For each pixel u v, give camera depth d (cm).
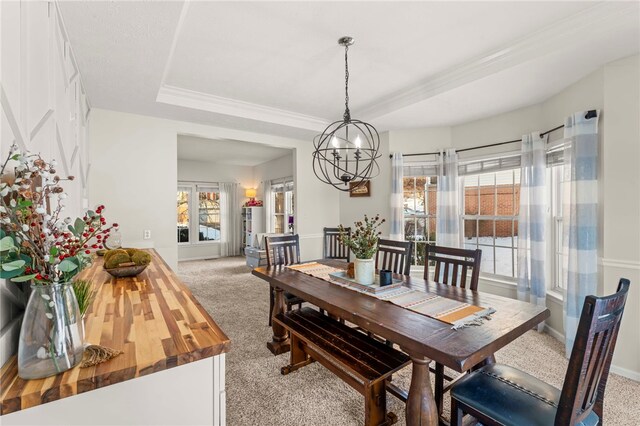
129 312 126
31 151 119
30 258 81
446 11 198
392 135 438
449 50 247
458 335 133
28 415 74
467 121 389
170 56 238
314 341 196
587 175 242
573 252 250
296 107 386
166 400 90
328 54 253
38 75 130
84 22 188
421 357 130
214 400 97
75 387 77
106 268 182
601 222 238
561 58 228
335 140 229
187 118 381
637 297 221
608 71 235
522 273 328
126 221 357
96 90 291
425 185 436
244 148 628
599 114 240
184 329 108
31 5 121
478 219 392
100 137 343
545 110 315
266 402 194
